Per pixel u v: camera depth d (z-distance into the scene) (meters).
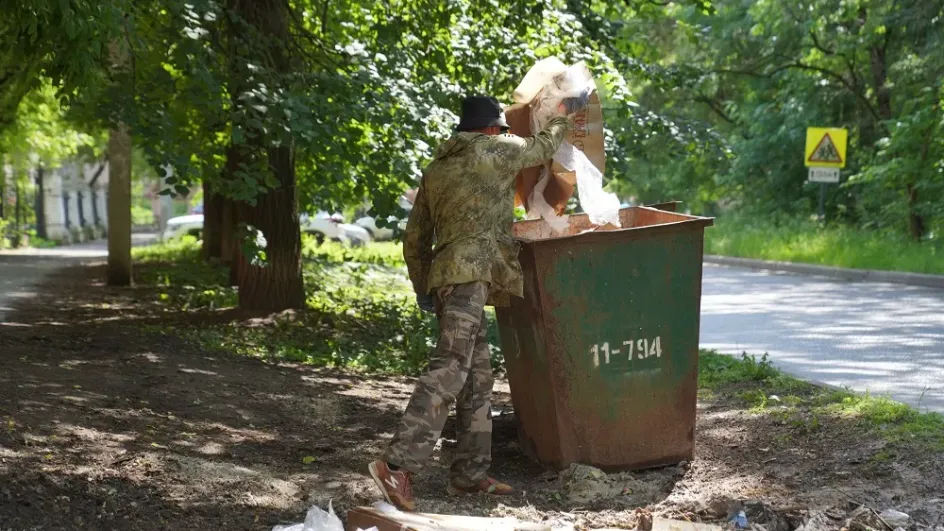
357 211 13.25
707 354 9.25
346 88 9.17
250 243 9.97
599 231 5.33
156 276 17.27
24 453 4.89
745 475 5.39
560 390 5.43
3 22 7.13
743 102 30.55
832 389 7.35
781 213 27.58
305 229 29.88
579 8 13.27
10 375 6.77
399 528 4.29
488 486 5.25
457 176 4.91
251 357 9.36
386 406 7.61
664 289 5.48
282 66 10.41
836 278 17.81
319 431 6.60
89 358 8.07
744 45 27.02
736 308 13.77
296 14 11.72
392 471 4.77
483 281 4.88
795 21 24.27
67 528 4.15
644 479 5.50
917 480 4.94
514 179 5.10
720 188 32.06
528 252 5.31
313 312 12.03
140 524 4.32
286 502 4.86
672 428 5.61
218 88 8.68
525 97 5.80
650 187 34.44
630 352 5.48
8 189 36.16
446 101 10.45
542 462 5.76
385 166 9.32
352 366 9.53
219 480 5.05
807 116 26.28
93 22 6.62
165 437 5.75
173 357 8.57
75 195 52.38
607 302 5.40
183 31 8.77
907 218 22.47
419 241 5.17
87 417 5.85
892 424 5.93
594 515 4.86
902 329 11.05
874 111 25.19
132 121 8.66
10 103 12.49
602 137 5.82
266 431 6.40
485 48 11.07
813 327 11.54
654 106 29.36
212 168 9.70
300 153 11.63
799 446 5.83
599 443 5.50
